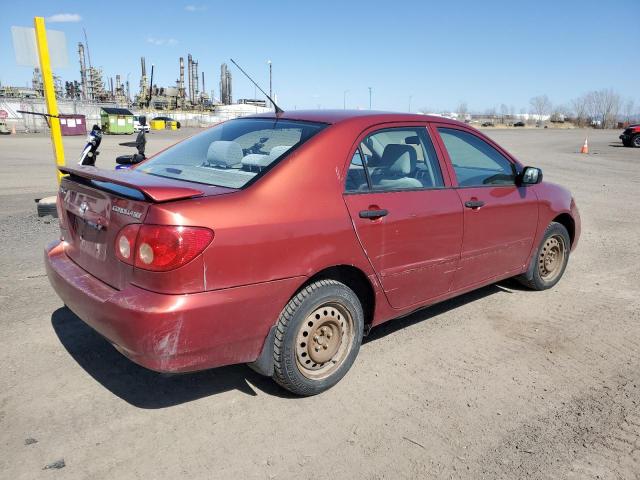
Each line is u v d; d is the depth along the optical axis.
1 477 2.48
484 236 4.21
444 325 4.40
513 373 3.62
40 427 2.87
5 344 3.79
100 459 2.63
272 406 3.15
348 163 3.32
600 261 6.52
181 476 2.54
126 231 2.68
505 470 2.64
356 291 3.57
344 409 3.14
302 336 3.13
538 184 4.95
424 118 3.98
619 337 4.26
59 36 7.96
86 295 2.86
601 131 61.97
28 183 12.68
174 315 2.56
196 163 3.50
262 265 2.82
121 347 2.72
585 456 2.77
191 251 2.58
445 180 3.94
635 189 13.29
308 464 2.65
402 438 2.88
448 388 3.41
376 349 3.92
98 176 2.96
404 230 3.51
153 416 3.01
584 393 3.39
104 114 49.75
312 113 3.76
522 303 4.95
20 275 5.29
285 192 2.98
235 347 2.84
